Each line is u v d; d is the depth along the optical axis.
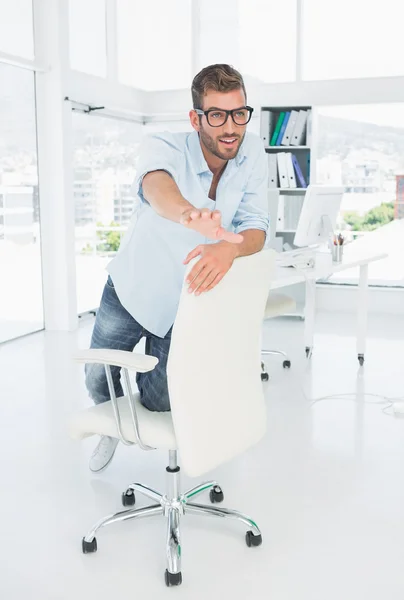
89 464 3.37
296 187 7.45
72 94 6.73
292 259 4.81
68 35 6.62
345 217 7.96
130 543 2.64
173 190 2.06
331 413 4.21
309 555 2.54
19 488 3.13
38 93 6.57
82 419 2.49
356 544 2.62
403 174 7.71
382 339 6.30
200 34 7.96
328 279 8.01
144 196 2.22
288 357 5.62
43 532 2.72
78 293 7.37
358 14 7.43
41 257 6.81
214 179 2.44
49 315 6.89
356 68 7.51
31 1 6.46
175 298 2.59
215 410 2.30
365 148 7.78
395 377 5.02
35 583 2.36
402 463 3.42
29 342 6.29
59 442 3.71
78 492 3.09
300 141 7.38
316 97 7.47
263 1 7.66
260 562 2.49
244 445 2.44
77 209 7.20
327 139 7.86
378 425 3.99
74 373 5.17
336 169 7.89
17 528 2.76
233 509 2.83
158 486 3.16
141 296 2.62
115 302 2.75
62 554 2.56
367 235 7.92
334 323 7.08
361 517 2.84
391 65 7.39
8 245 6.30
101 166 7.58
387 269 7.88
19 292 6.50
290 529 2.74
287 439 3.76
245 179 2.47
